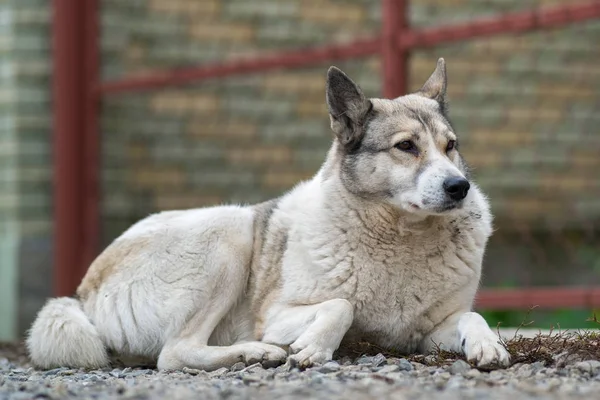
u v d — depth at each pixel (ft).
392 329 27.86
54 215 51.70
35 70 53.06
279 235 29.22
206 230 29.55
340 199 28.25
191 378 25.05
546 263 57.93
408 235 27.43
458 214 27.78
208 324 28.91
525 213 59.11
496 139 59.36
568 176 59.88
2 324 52.54
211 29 57.47
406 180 27.55
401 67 40.29
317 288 27.76
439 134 28.37
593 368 23.53
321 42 58.54
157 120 56.80
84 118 51.78
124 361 30.32
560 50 59.88
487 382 21.99
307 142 58.80
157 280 29.40
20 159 52.70
